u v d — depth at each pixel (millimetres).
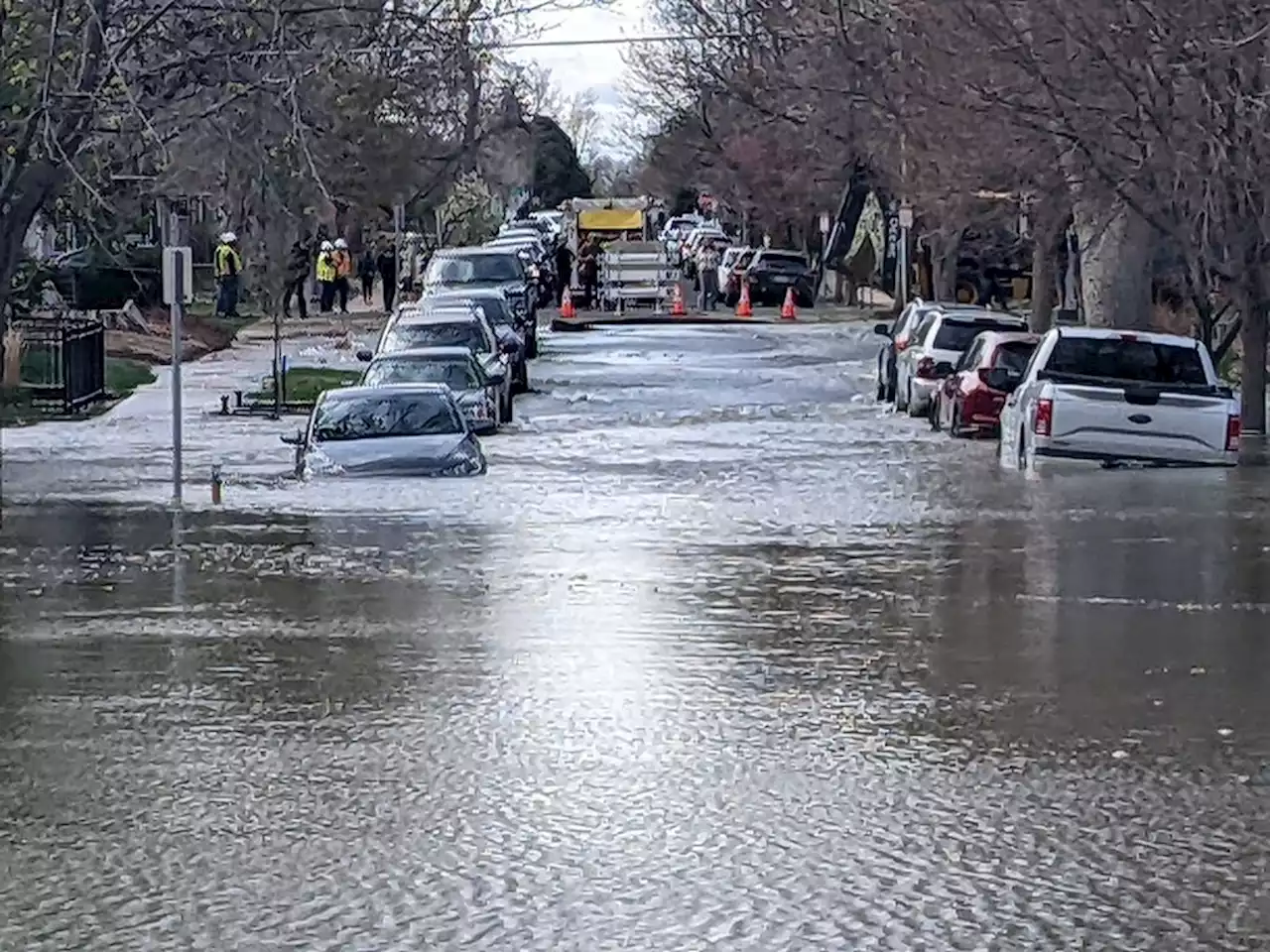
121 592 25969
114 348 78188
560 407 62438
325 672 20156
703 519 33812
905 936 11906
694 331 102500
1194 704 18359
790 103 94125
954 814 14641
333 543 30844
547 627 22781
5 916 12391
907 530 32031
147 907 12562
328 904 12586
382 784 15625
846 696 18812
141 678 19984
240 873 13297
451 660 20734
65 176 36844
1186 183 46375
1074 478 39719
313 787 15539
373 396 43656
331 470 41062
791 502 36375
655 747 16797
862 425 55750
